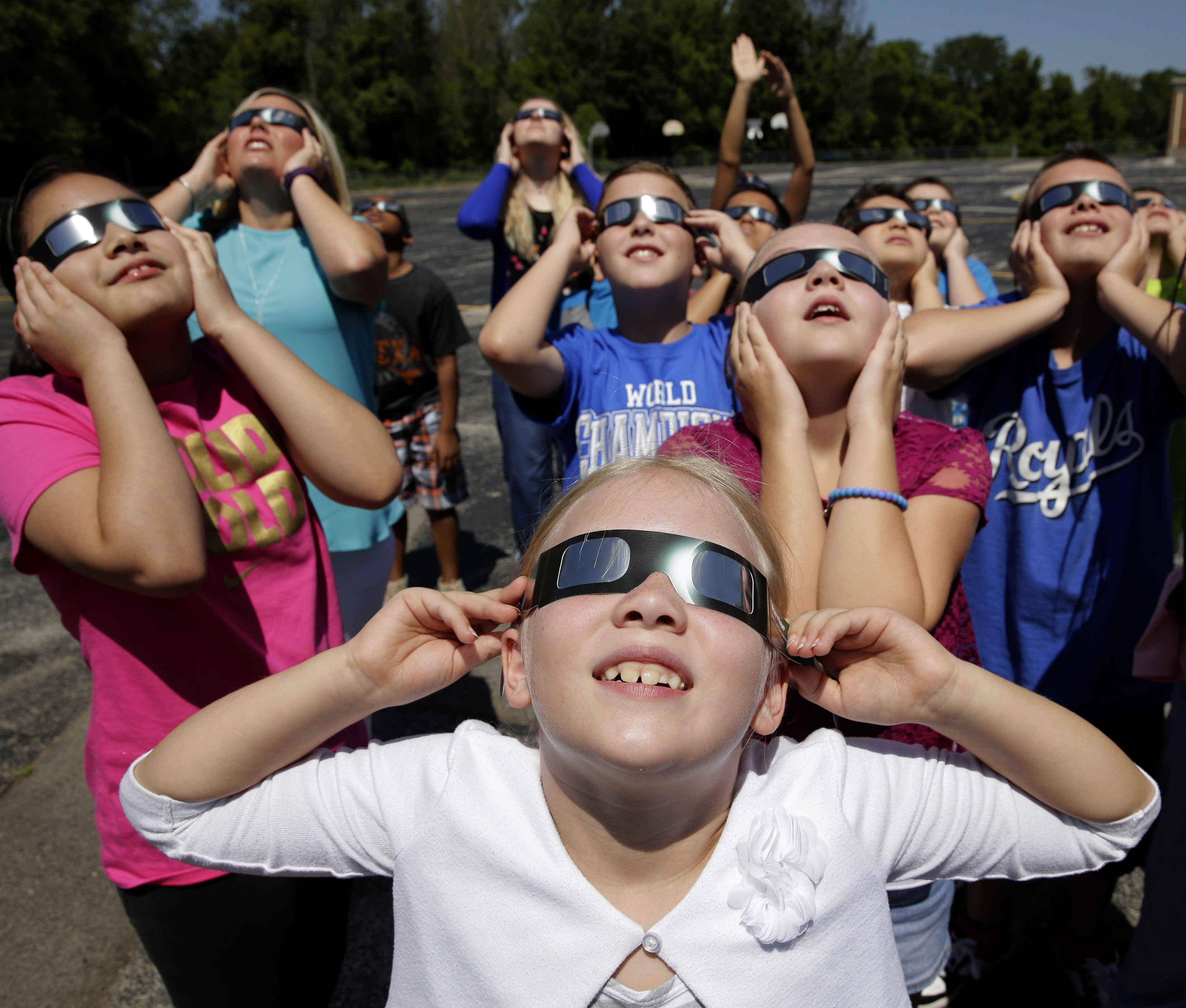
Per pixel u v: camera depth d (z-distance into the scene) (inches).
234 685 56.3
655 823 37.3
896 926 54.4
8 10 1391.5
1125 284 69.7
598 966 35.3
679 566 36.4
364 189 1829.5
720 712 35.5
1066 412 75.8
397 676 40.9
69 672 130.8
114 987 78.4
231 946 54.4
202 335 87.1
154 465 49.3
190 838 41.4
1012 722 38.9
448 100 2240.4
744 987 35.1
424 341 141.9
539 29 2415.1
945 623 55.3
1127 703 76.5
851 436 54.7
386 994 76.9
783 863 35.9
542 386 80.2
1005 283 374.3
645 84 2380.7
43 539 49.9
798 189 157.8
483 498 194.9
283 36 2084.2
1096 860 40.5
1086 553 75.3
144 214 54.6
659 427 80.5
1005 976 76.6
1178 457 101.7
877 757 42.4
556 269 81.0
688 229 84.5
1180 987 57.6
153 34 1770.4
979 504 54.9
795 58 2444.6
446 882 38.1
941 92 3051.2
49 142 1462.8
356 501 62.6
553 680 35.9
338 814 41.1
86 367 51.0
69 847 95.3
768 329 57.9
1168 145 1614.2
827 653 41.7
